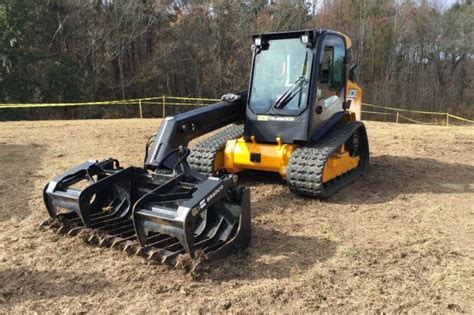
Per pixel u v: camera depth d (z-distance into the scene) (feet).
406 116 129.49
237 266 14.56
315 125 21.34
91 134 41.04
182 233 13.47
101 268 14.30
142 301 12.57
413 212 20.11
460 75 145.79
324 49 21.24
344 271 14.40
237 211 15.33
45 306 12.32
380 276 14.12
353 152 25.08
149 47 104.53
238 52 106.22
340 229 17.90
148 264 14.47
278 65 21.24
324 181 21.40
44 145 35.01
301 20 116.26
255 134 21.57
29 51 82.02
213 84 106.32
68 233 16.38
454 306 12.62
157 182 16.55
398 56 140.87
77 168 17.29
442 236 17.40
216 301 12.55
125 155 31.09
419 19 140.15
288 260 15.06
